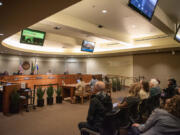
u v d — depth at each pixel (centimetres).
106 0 414
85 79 1148
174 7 453
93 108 219
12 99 442
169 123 139
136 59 1099
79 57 1462
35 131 316
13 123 362
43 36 686
